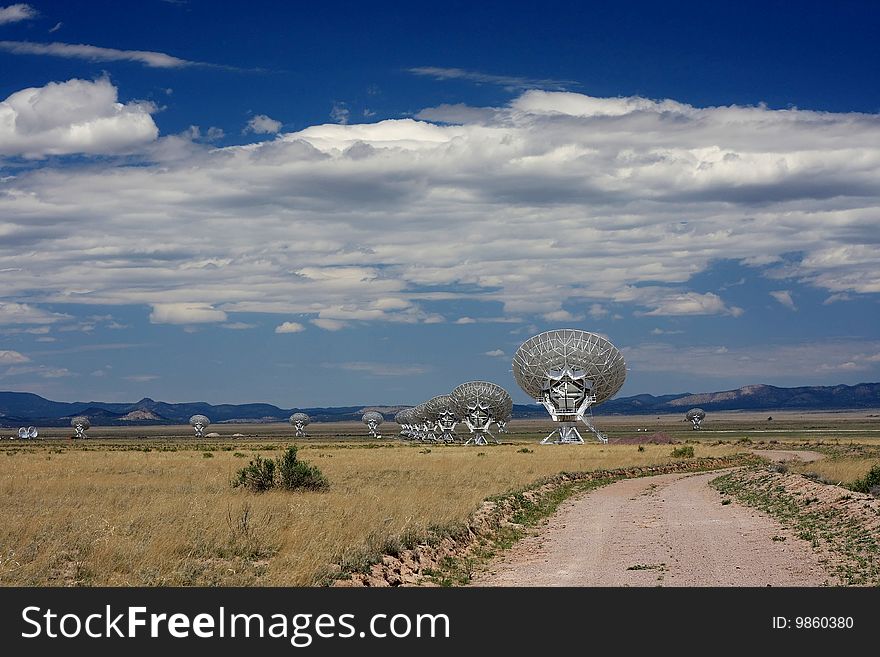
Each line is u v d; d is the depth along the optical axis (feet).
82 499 131.95
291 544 83.76
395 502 121.08
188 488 158.71
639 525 113.19
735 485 168.35
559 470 224.53
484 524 106.73
